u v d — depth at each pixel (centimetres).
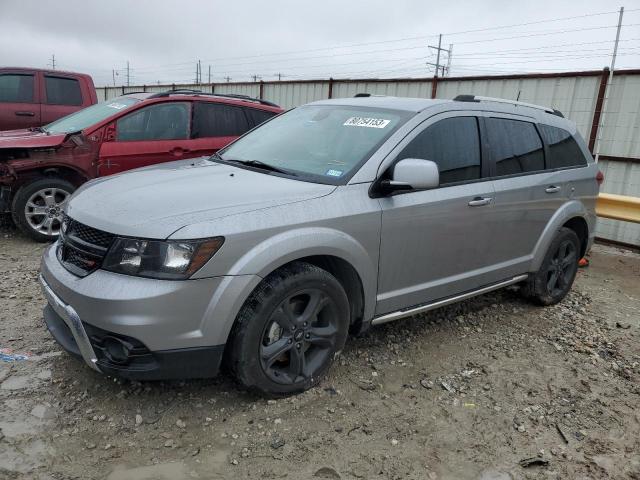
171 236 267
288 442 285
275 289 293
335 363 369
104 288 266
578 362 403
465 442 300
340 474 267
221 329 279
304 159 367
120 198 305
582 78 817
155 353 268
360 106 408
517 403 342
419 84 993
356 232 325
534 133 465
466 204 386
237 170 366
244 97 761
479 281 423
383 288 354
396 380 356
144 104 661
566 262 513
